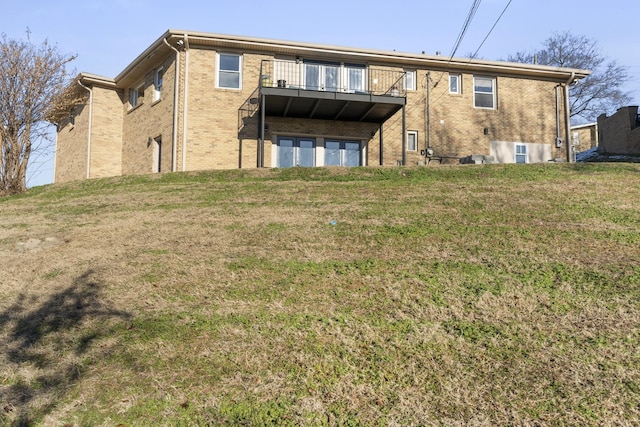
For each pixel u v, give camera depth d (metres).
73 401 3.62
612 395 3.47
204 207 9.48
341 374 3.84
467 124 18.08
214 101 15.92
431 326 4.47
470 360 3.96
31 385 3.86
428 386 3.67
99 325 4.75
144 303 5.19
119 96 19.83
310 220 8.01
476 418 3.33
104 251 7.05
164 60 16.80
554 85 19.14
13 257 7.24
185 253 6.66
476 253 6.19
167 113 16.20
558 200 8.69
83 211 10.12
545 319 4.54
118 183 13.38
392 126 17.47
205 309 4.95
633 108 24.34
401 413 3.40
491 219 7.64
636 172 11.44
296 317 4.71
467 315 4.66
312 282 5.48
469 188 10.10
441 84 17.97
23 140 14.82
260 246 6.79
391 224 7.53
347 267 5.86
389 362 3.97
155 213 9.23
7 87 14.54
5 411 3.54
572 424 3.23
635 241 6.39
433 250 6.34
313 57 16.86
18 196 13.61
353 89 17.22
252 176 12.77
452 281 5.38
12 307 5.38
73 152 20.98
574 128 32.44
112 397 3.65
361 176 12.10
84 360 4.16
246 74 16.23
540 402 3.45
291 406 3.49
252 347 4.22
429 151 17.00
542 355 3.97
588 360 3.88
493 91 18.59
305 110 16.11
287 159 16.70
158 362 4.06
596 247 6.25
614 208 8.05
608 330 4.29
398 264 5.90
